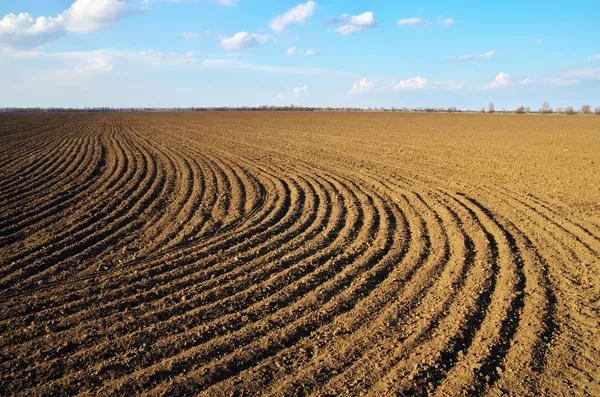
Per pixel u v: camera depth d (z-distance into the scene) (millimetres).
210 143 27078
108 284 6746
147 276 7066
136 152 22047
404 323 5582
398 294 6387
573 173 16141
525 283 6715
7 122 50594
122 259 7797
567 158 20031
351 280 6898
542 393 4289
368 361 4809
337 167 17781
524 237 8844
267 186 13883
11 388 4438
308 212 10742
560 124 49844
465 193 12867
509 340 5188
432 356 4840
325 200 11992
